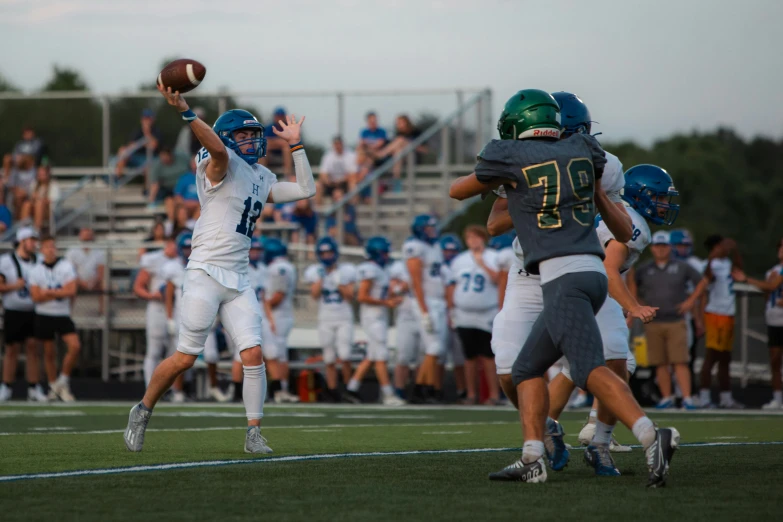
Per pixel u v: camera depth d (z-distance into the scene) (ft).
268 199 58.59
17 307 125.18
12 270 124.98
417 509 37.22
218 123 57.31
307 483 43.83
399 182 169.48
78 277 147.84
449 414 98.94
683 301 111.65
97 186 184.14
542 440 44.11
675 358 111.45
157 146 181.68
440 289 123.03
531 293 48.93
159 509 37.01
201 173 56.29
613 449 59.41
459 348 126.00
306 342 138.82
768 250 473.26
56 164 187.11
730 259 118.01
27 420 86.22
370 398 133.08
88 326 148.46
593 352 41.55
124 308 148.56
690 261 118.83
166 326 122.01
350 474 46.88
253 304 56.85
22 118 187.83
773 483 44.09
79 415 93.15
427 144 170.09
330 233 159.33
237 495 40.37
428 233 122.11
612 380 41.39
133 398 132.67
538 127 43.75
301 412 101.86
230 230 55.83
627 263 51.49
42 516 35.58
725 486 43.09
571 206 42.52
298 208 156.66
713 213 468.34
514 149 43.24
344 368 126.11
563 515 36.01
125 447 59.88
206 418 90.07
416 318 122.01
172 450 58.23
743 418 93.15
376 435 71.77
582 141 43.52
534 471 43.96
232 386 124.98
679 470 48.88
